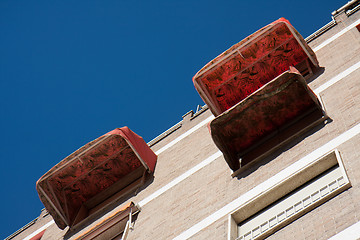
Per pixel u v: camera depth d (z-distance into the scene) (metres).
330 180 12.47
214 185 15.77
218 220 13.79
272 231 11.70
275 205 13.09
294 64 18.50
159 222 15.76
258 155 15.84
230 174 15.76
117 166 20.34
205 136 20.16
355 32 18.92
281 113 16.09
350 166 12.05
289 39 18.48
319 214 11.27
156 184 18.58
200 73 18.77
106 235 17.31
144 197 18.12
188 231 14.23
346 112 14.32
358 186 11.27
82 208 20.19
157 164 20.27
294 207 12.48
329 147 13.36
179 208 15.82
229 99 18.72
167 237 14.62
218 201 14.69
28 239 22.47
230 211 13.79
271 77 18.53
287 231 11.41
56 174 20.06
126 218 17.25
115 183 20.48
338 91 15.66
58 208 19.75
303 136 14.64
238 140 16.48
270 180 13.88
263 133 16.41
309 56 17.80
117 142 19.98
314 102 15.81
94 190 20.48
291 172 13.55
